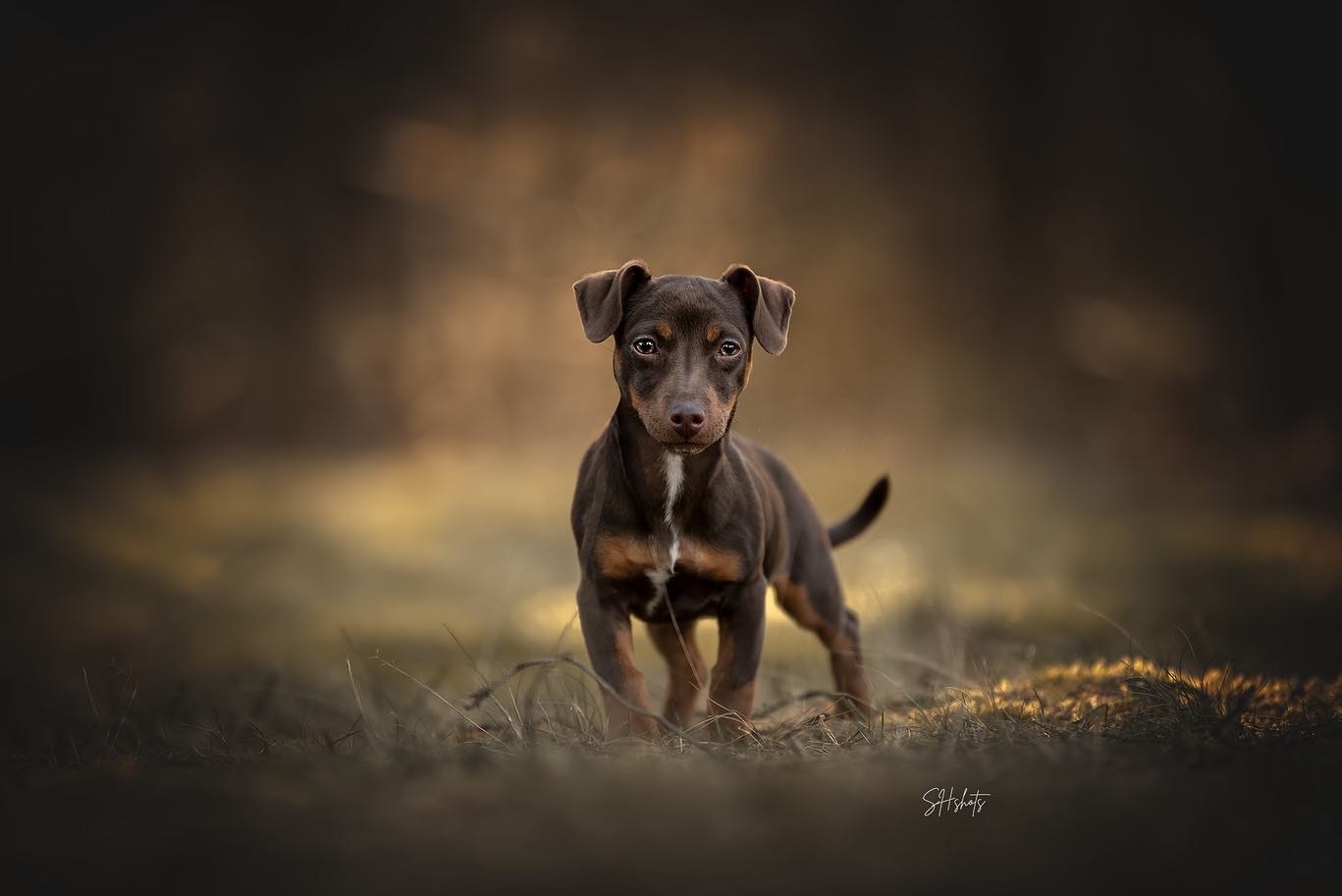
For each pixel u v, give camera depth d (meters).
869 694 6.16
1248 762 3.83
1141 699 4.93
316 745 4.63
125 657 8.61
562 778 3.66
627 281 5.26
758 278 5.34
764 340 5.23
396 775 3.80
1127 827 3.19
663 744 4.54
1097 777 3.67
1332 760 3.83
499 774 3.79
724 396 5.15
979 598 9.76
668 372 5.01
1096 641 7.55
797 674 7.12
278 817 3.35
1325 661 6.48
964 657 6.88
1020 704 5.19
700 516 5.11
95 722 5.74
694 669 5.56
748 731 4.77
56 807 3.55
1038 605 9.22
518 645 8.97
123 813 3.47
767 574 5.71
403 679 7.65
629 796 3.46
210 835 3.21
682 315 5.11
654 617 5.36
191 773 4.05
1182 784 3.57
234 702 6.67
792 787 3.56
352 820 3.29
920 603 9.15
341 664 8.30
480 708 5.38
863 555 12.51
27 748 5.28
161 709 6.37
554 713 5.09
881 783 3.60
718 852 3.02
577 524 5.41
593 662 5.10
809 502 6.17
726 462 5.19
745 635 5.22
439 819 3.28
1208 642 7.12
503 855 3.00
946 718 4.83
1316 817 3.26
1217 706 4.72
